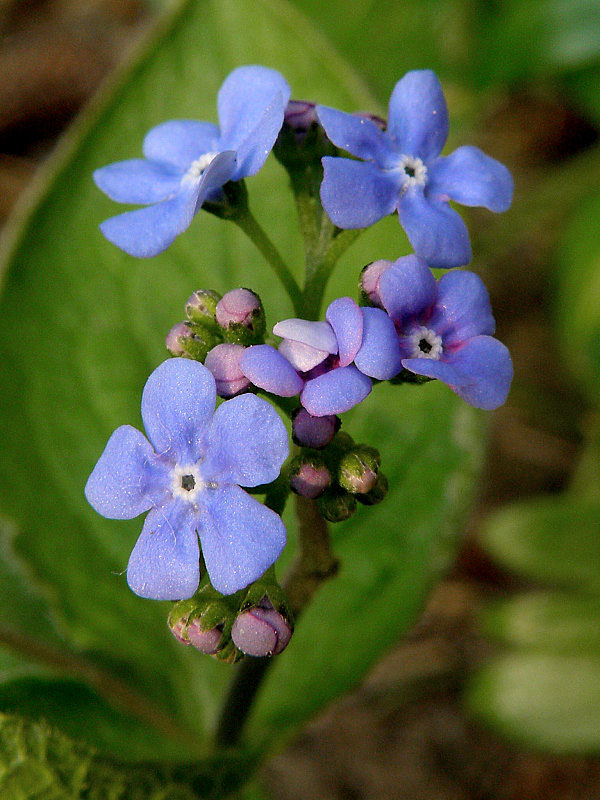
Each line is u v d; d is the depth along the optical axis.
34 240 0.12
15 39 0.20
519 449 0.16
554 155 0.19
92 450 0.13
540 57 0.17
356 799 0.13
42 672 0.12
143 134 0.12
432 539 0.12
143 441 0.10
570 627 0.13
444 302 0.10
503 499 0.15
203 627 0.10
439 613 0.14
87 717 0.12
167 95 0.12
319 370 0.09
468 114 0.17
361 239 0.12
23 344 0.12
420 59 0.17
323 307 0.12
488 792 0.13
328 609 0.12
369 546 0.12
